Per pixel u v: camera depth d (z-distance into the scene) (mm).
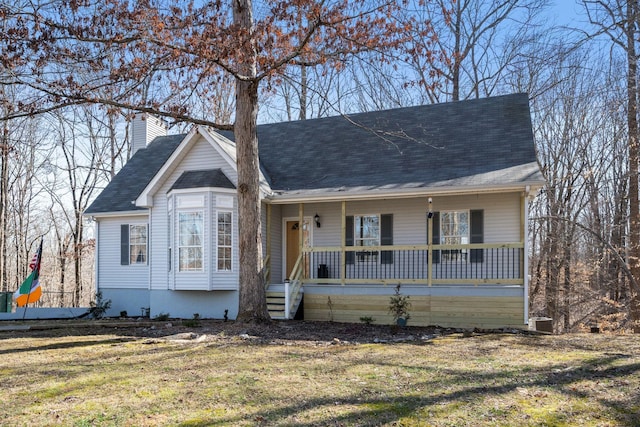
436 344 9938
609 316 20422
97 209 18188
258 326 12102
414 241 15445
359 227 16109
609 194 23781
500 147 14844
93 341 10523
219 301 15195
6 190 28281
